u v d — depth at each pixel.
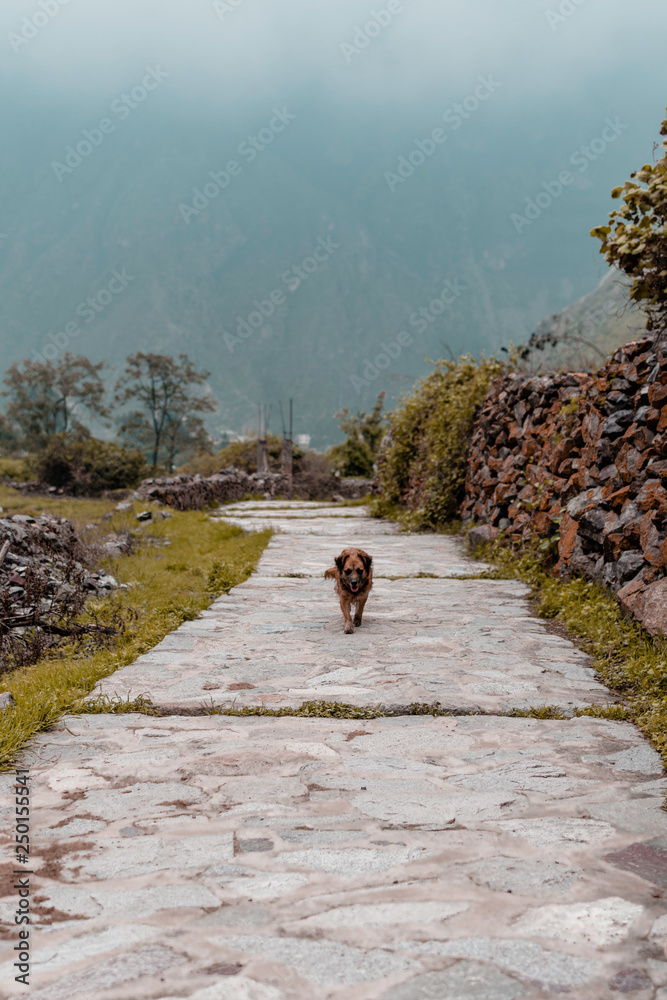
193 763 4.10
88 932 2.46
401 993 2.11
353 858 2.96
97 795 3.67
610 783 3.74
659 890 2.69
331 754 4.22
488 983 2.15
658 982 2.15
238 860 2.96
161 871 2.88
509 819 3.32
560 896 2.65
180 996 2.10
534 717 4.87
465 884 2.74
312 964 2.25
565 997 2.08
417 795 3.62
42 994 2.11
